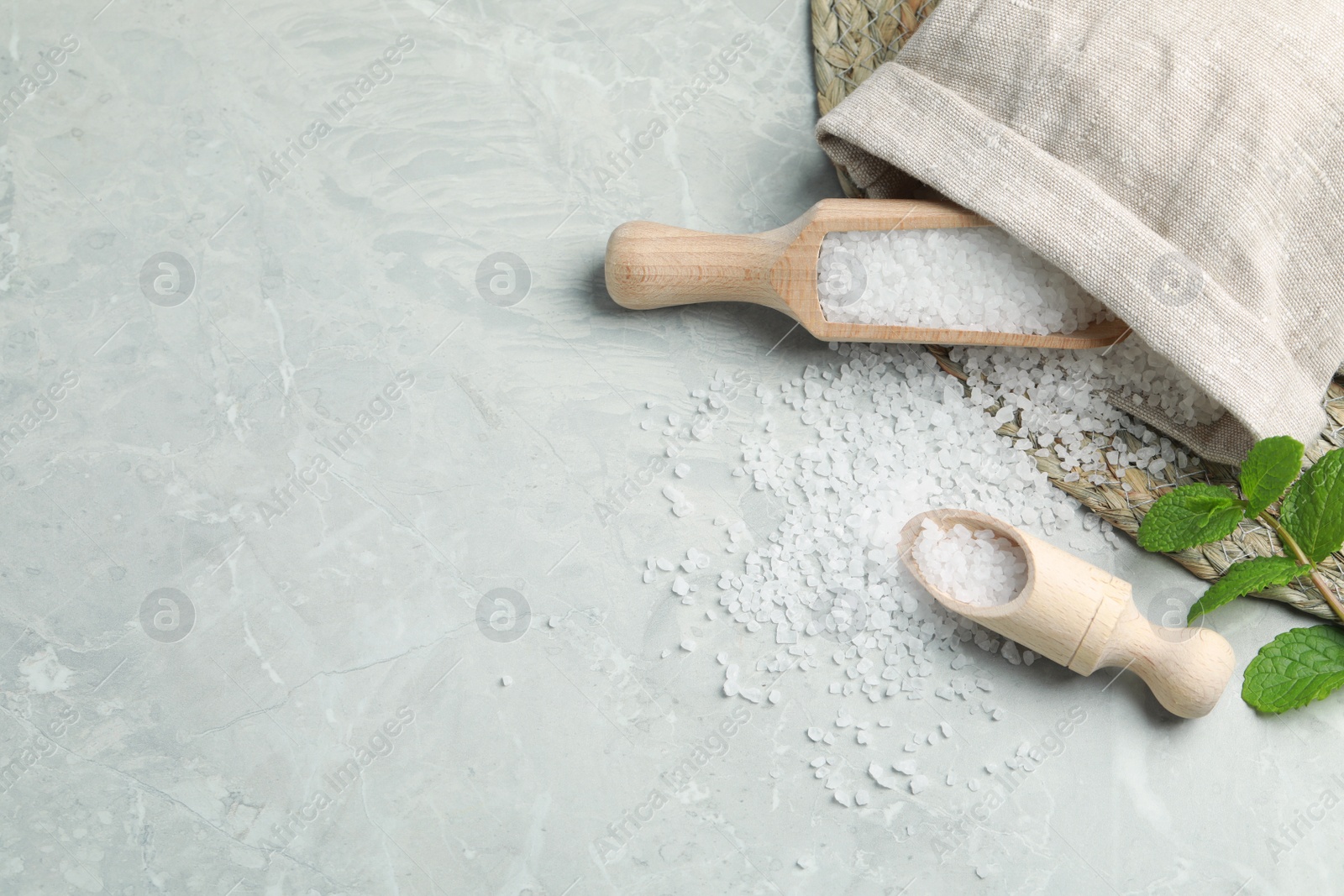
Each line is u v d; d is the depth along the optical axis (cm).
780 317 51
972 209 46
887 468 50
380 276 51
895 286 48
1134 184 46
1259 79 46
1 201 51
